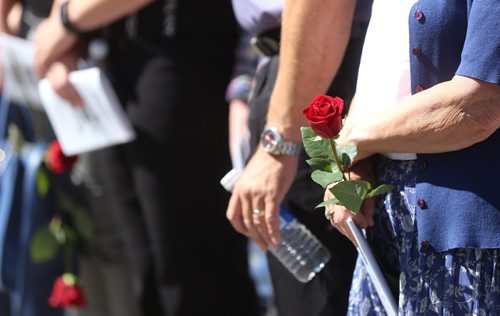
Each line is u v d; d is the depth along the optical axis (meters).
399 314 5.36
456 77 5.04
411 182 5.39
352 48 6.57
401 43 5.35
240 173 6.77
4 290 10.17
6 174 10.02
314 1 5.99
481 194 5.10
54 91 9.24
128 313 10.10
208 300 9.20
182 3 8.84
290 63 6.15
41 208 10.02
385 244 5.61
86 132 9.28
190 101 8.96
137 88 9.03
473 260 5.17
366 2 6.42
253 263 11.94
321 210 6.75
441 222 5.19
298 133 6.30
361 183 5.14
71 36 9.18
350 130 5.45
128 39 9.05
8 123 10.09
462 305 5.19
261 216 6.48
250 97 7.09
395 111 5.21
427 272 5.29
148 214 9.16
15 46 9.65
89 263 10.18
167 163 9.03
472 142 5.07
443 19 5.17
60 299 10.04
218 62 9.02
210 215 9.16
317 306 6.83
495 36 4.89
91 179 9.82
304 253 6.58
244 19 7.01
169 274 9.17
